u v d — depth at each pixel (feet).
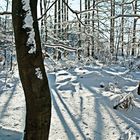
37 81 13.21
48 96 13.61
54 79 39.27
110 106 29.55
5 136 21.76
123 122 25.96
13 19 13.21
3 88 34.63
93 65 48.24
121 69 48.78
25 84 13.35
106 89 35.17
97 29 21.27
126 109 28.78
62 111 27.78
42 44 24.09
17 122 24.79
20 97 31.73
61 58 37.50
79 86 36.19
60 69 44.62
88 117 26.66
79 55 27.73
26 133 13.80
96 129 24.35
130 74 46.57
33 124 13.57
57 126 24.43
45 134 13.79
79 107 28.99
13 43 27.55
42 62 13.43
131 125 25.41
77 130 23.93
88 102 30.48
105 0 19.06
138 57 54.95
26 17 12.99
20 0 13.01
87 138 22.67
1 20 27.32
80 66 45.27
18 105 29.04
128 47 28.78
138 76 46.01
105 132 23.90
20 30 13.03
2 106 28.53
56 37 27.04
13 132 22.53
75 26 23.81
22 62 13.15
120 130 24.38
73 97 32.07
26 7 13.00
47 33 26.96
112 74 42.80
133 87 37.50
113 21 22.99
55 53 35.65
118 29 24.66
